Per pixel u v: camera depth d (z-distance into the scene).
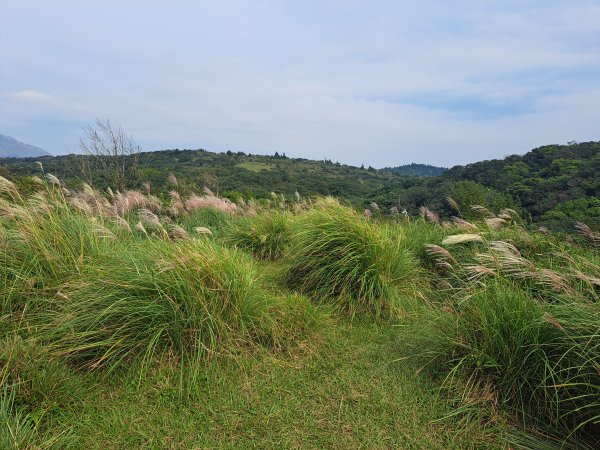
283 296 4.63
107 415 2.69
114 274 3.70
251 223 7.93
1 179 4.32
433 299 5.01
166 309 3.43
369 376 3.35
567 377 2.69
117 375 3.09
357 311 4.65
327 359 3.62
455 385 3.08
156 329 3.37
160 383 3.05
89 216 5.09
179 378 3.12
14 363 2.68
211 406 2.86
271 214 8.34
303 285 5.14
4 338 3.16
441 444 2.57
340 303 4.74
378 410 2.91
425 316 4.20
